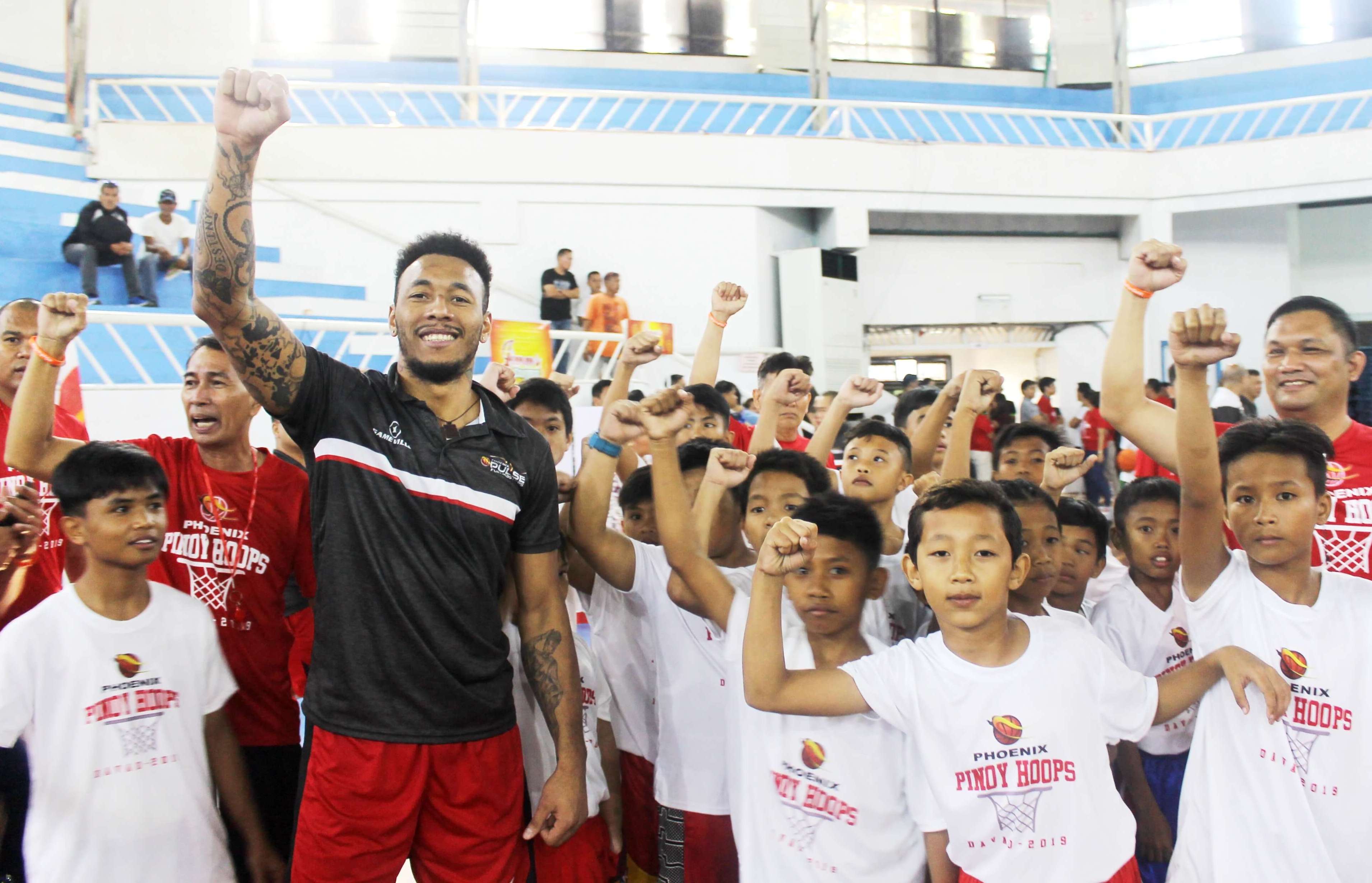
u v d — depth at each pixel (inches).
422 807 71.9
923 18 507.2
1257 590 76.9
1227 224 476.7
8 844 87.3
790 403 108.0
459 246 77.7
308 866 69.8
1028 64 522.0
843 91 487.8
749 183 410.0
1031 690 68.0
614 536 88.2
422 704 70.4
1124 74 470.9
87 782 71.6
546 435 108.3
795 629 80.5
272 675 92.7
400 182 371.6
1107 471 400.8
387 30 435.8
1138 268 78.5
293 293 322.0
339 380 73.1
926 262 465.1
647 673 100.5
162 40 396.5
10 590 91.3
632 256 396.8
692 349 404.2
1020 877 67.2
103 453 73.9
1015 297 476.4
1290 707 73.8
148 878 72.8
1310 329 88.1
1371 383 457.7
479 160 378.0
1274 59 505.0
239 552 91.0
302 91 413.1
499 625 75.2
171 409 209.5
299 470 96.0
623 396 99.3
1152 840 90.0
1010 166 443.2
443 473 71.7
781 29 483.5
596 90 400.2
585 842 93.0
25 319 98.4
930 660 70.4
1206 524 76.2
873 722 73.3
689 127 463.8
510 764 75.5
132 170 342.3
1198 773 77.7
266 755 92.2
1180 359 70.2
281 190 355.9
